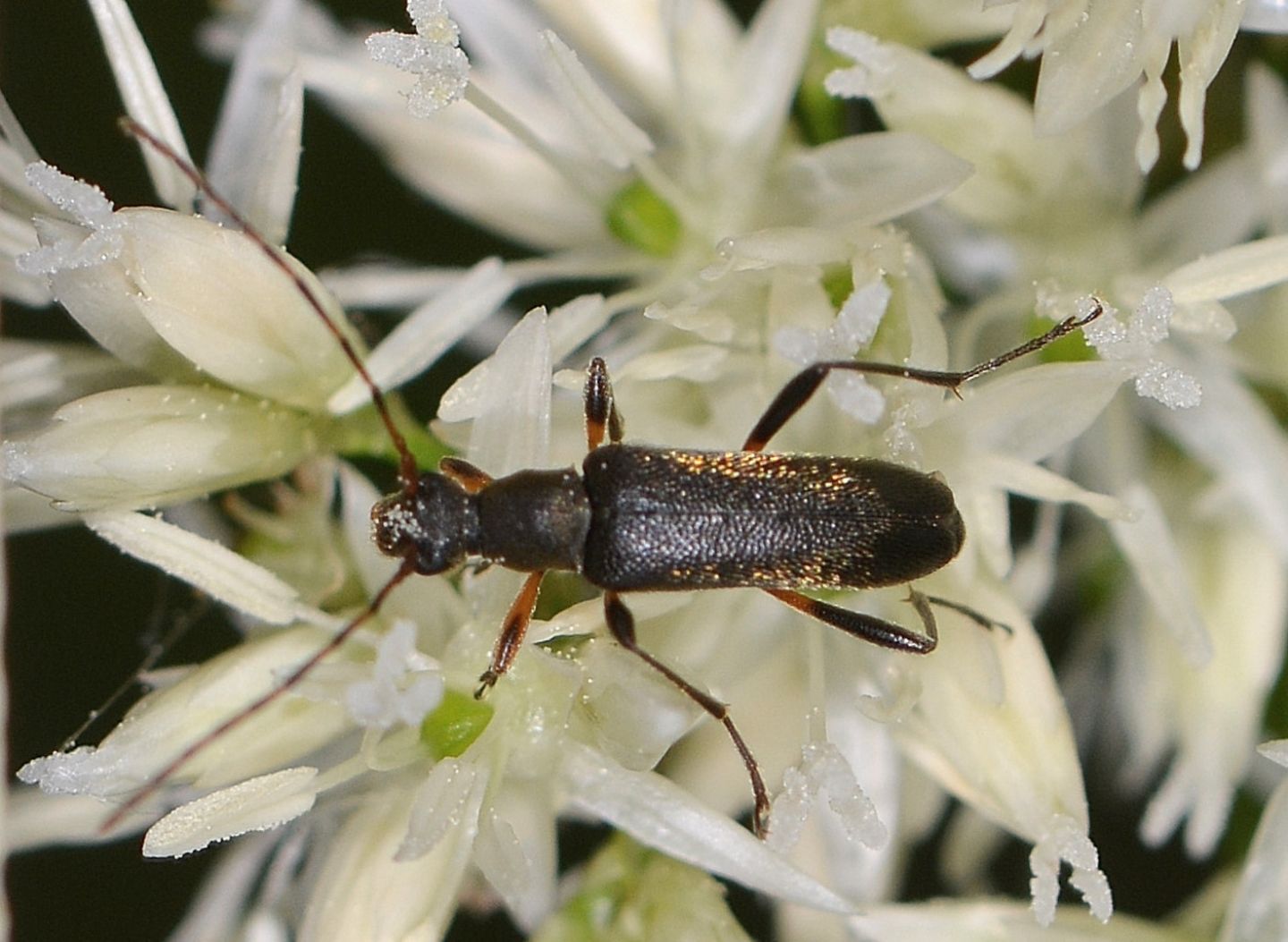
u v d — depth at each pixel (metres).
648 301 0.06
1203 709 0.06
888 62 0.06
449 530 0.06
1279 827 0.06
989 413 0.06
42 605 0.07
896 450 0.06
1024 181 0.06
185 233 0.06
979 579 0.06
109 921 0.07
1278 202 0.06
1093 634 0.07
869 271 0.06
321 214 0.07
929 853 0.07
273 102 0.06
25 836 0.06
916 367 0.06
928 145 0.06
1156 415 0.06
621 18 0.06
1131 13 0.06
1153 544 0.06
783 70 0.06
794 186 0.06
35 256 0.06
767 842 0.06
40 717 0.07
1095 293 0.06
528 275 0.06
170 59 0.07
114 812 0.06
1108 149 0.06
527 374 0.06
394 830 0.06
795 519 0.06
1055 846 0.06
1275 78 0.06
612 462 0.06
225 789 0.06
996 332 0.06
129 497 0.06
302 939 0.06
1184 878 0.07
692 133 0.06
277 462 0.06
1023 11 0.06
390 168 0.07
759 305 0.06
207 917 0.06
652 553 0.06
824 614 0.06
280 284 0.06
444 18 0.06
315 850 0.06
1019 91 0.06
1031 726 0.06
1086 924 0.06
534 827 0.06
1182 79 0.06
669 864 0.06
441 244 0.07
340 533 0.06
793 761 0.06
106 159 0.07
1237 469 0.06
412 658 0.06
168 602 0.07
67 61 0.07
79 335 0.07
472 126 0.06
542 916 0.06
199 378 0.06
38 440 0.06
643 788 0.06
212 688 0.06
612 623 0.06
